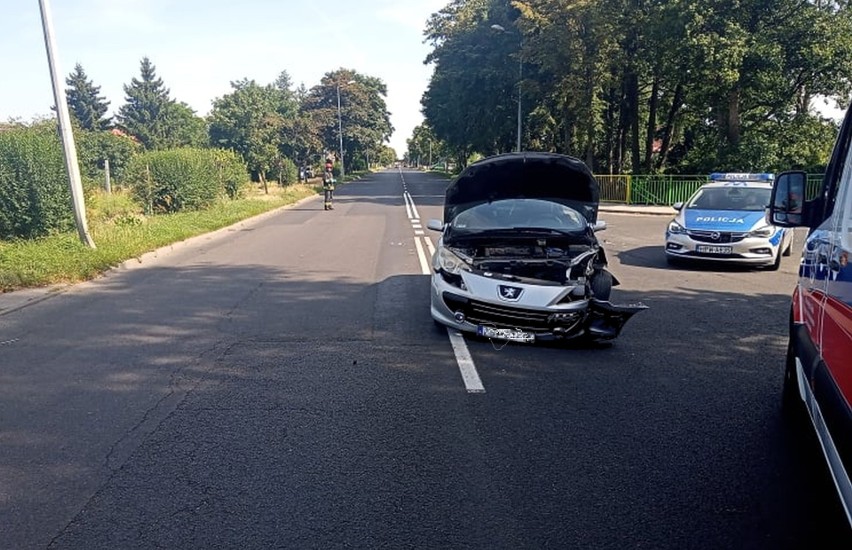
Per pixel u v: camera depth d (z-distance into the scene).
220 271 11.88
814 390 3.60
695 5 26.56
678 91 34.28
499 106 41.94
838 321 3.34
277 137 51.31
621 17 30.42
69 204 15.34
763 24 27.55
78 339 7.27
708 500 3.75
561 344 6.95
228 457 4.30
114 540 3.36
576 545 3.31
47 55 12.49
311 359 6.45
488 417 4.98
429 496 3.80
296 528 3.46
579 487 3.90
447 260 7.23
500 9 40.88
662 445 4.49
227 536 3.39
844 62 27.45
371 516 3.58
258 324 7.89
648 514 3.60
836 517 3.55
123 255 12.73
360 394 5.48
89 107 80.25
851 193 3.55
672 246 12.39
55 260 11.33
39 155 14.89
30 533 3.43
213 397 5.41
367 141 82.94
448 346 6.90
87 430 4.75
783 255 13.73
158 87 84.06
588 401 5.33
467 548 3.29
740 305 9.00
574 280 6.86
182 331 7.59
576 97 32.03
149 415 5.03
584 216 8.27
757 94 28.98
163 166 22.72
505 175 8.07
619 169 37.75
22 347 6.97
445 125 56.19
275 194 36.12
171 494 3.82
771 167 28.94
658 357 6.57
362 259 13.26
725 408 5.18
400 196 38.25
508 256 7.32
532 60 32.97
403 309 8.64
